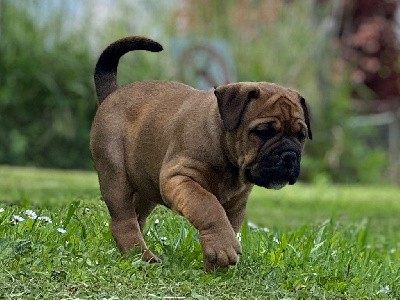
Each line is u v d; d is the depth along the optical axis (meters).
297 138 6.63
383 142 22.42
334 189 17.75
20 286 5.89
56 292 5.86
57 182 13.27
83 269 6.27
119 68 18.30
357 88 23.03
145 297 5.91
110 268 6.38
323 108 19.97
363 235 9.66
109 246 7.12
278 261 7.24
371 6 23.73
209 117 6.63
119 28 18.61
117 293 5.94
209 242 6.28
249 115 6.54
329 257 7.70
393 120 22.64
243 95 6.55
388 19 23.77
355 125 20.95
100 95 7.64
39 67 18.11
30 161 17.84
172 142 6.72
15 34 18.19
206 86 15.48
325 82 20.19
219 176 6.68
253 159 6.50
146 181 7.00
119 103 7.23
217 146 6.60
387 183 20.64
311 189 17.28
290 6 19.95
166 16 18.84
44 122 18.02
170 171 6.58
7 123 17.84
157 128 6.89
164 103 7.00
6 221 7.12
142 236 7.22
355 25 23.66
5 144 17.72
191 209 6.34
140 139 6.98
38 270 6.14
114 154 7.10
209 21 19.11
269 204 14.12
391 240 10.77
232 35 19.09
